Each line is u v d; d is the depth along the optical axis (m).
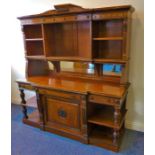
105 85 2.17
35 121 2.62
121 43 2.10
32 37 2.65
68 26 2.39
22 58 3.13
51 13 2.19
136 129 2.42
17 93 3.48
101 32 2.19
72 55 2.47
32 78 2.62
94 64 2.34
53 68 2.74
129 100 2.37
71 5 2.03
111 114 2.23
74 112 2.20
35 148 2.15
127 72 2.09
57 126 2.42
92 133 2.28
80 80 2.44
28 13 2.78
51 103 2.36
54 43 2.57
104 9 1.85
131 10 1.84
